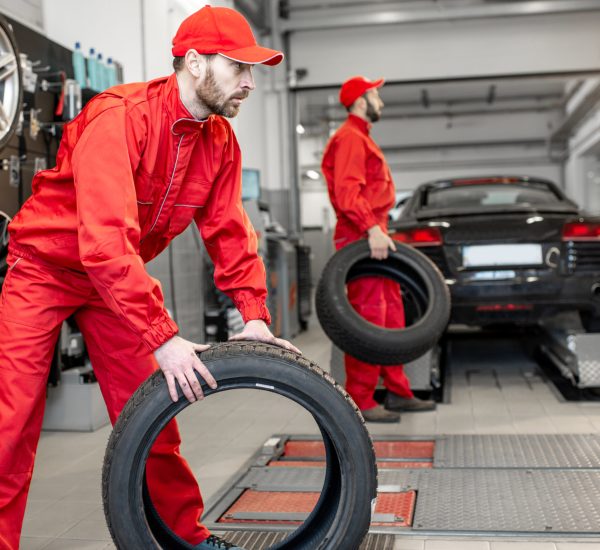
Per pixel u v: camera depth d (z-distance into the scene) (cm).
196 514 171
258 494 233
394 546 186
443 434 299
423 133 1886
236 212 164
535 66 915
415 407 348
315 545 145
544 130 1839
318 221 1933
